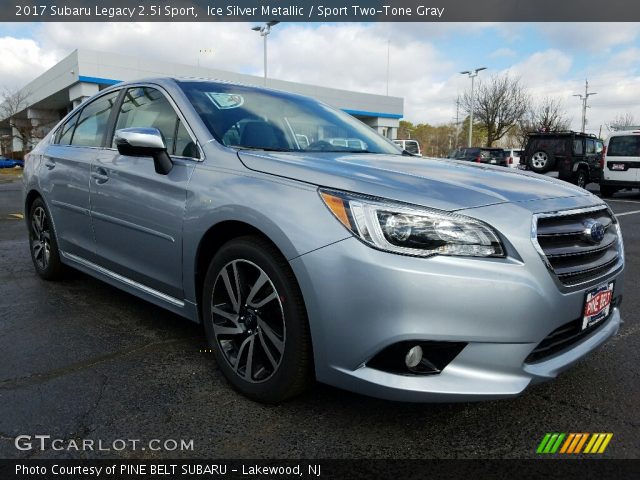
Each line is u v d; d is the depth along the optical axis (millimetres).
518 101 39688
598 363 2805
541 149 15922
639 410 2307
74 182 3484
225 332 2414
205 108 2852
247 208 2205
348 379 1972
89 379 2523
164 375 2582
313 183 2115
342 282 1917
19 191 15375
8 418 2150
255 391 2277
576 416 2248
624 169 13688
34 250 4332
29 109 39375
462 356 1904
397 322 1852
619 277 2445
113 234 3119
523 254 1917
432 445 2021
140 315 3467
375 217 1920
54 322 3311
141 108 3172
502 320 1866
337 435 2076
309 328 2061
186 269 2584
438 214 1910
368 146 3230
